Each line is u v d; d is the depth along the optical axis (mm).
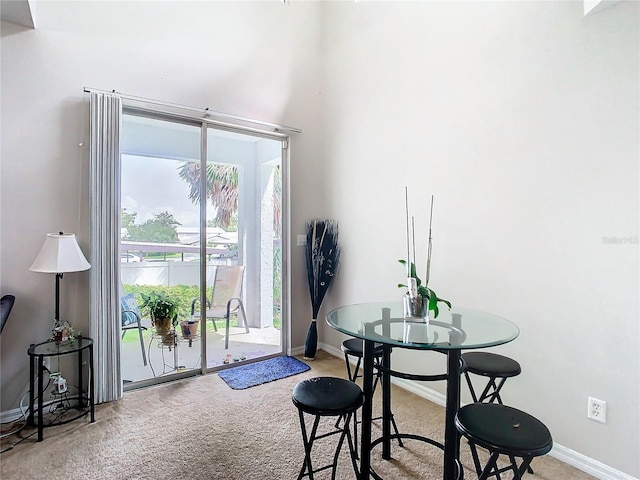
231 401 2625
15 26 2361
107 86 2682
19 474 1812
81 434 2176
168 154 3066
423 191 2750
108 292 2594
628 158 1718
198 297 3205
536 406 2086
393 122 3002
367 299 3281
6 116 2328
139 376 2924
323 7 3803
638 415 1701
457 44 2490
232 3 3271
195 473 1837
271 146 3613
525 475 1852
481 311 2250
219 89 3203
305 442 1629
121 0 2738
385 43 3064
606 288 1799
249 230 3512
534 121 2072
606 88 1783
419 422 2367
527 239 2115
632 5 1695
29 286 2402
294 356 3629
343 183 3545
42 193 2439
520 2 2135
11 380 2357
